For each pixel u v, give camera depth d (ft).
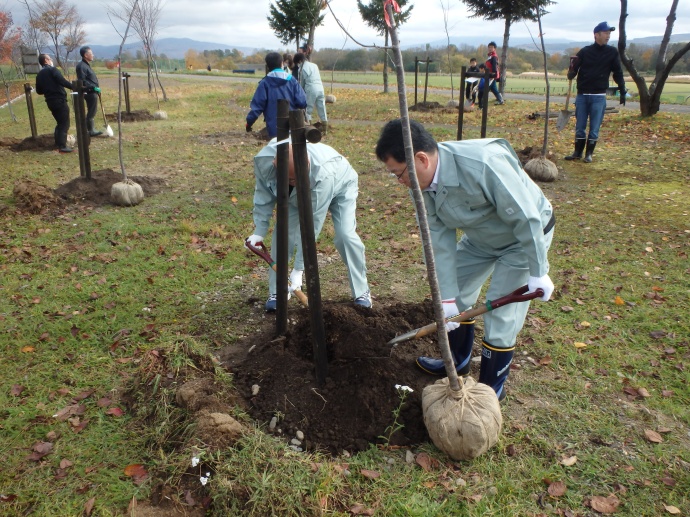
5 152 37.24
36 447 9.66
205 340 13.25
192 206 24.52
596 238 19.75
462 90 25.67
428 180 8.69
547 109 27.37
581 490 8.66
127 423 10.26
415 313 13.79
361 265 14.05
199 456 8.72
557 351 12.50
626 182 27.40
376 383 10.68
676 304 14.61
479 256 10.24
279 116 10.90
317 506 8.08
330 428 10.04
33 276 16.94
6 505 8.48
